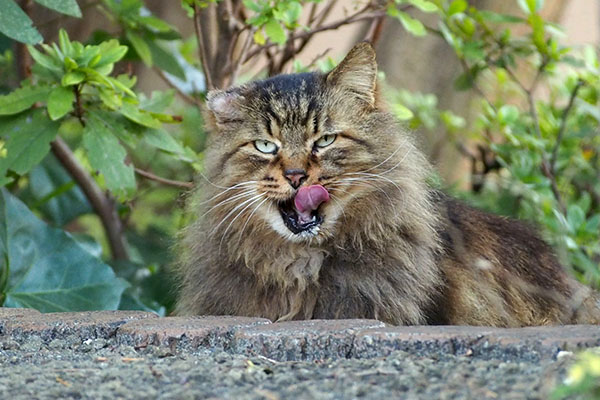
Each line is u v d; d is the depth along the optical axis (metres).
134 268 10.48
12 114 8.01
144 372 4.59
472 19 10.36
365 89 7.14
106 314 6.02
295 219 6.88
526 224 8.45
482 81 11.99
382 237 6.86
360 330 5.09
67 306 8.66
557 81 11.45
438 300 6.97
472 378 4.20
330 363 4.74
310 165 6.88
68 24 11.80
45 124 7.91
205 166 7.39
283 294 6.95
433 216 7.15
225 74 9.58
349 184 6.88
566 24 16.03
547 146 10.27
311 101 7.01
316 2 8.95
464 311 7.15
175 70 9.90
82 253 8.92
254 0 9.46
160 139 8.27
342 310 6.83
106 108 8.22
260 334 5.11
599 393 3.72
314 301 6.88
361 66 7.08
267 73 10.32
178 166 11.84
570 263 8.88
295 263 6.92
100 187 10.95
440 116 11.23
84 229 13.19
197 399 4.14
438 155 11.90
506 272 7.58
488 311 7.25
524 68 11.88
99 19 11.90
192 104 10.81
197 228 7.35
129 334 5.41
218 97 7.25
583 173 10.73
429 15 11.81
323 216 6.84
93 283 8.84
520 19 9.51
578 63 9.84
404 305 6.72
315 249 6.89
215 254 7.14
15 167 7.72
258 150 7.05
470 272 7.27
